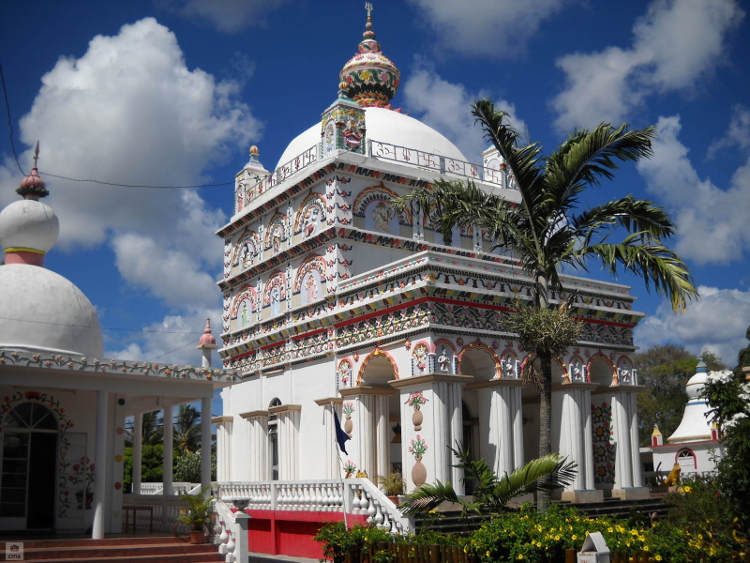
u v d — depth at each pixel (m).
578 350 27.03
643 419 60.09
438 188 19.34
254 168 35.16
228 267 34.97
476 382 24.77
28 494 19.47
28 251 21.59
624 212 18.42
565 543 12.21
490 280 24.86
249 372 31.72
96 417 18.42
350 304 26.47
